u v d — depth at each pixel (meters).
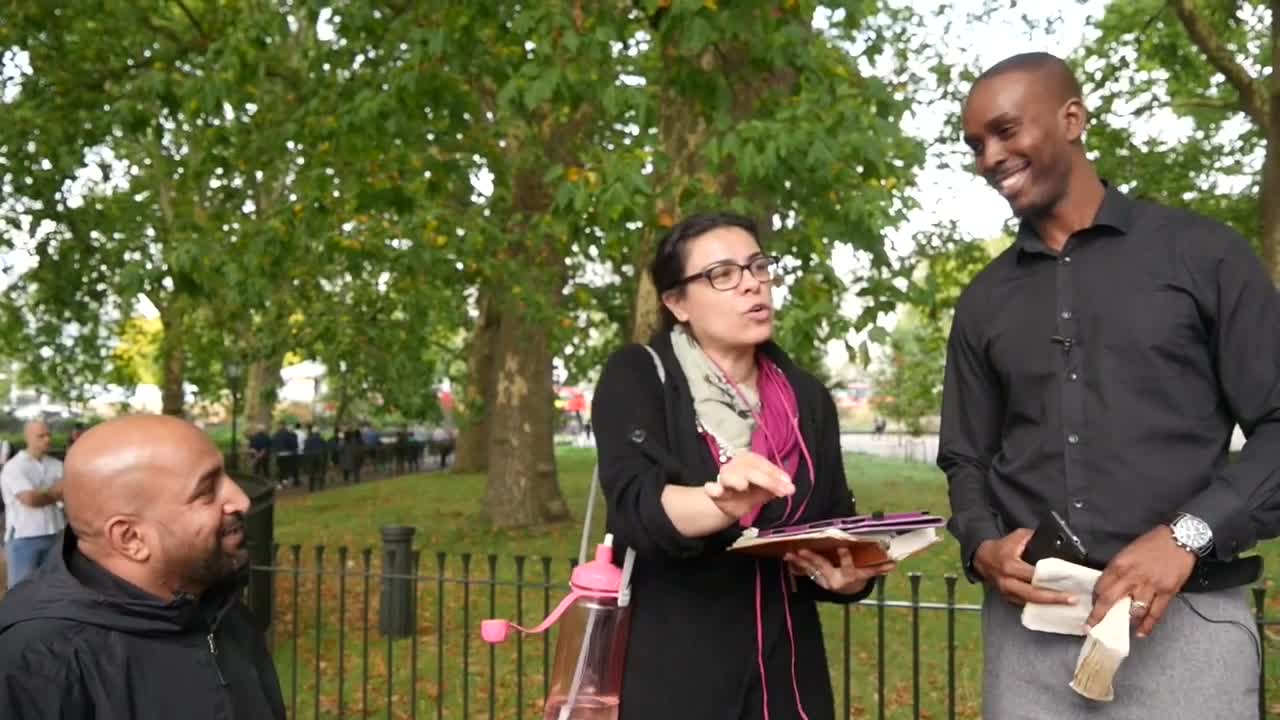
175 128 11.70
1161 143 14.44
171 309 21.73
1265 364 2.11
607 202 6.09
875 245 6.23
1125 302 2.20
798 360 5.98
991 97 2.26
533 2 6.69
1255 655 2.19
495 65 7.91
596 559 2.36
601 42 6.32
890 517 2.14
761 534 2.22
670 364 2.38
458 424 20.08
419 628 8.36
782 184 6.14
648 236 6.78
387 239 10.37
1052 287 2.30
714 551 2.28
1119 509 2.16
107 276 12.89
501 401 15.79
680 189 6.27
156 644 2.01
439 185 8.40
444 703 6.44
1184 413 2.16
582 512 17.52
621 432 2.30
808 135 5.84
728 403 2.35
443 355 27.75
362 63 8.81
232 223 10.38
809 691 2.34
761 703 2.25
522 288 10.85
